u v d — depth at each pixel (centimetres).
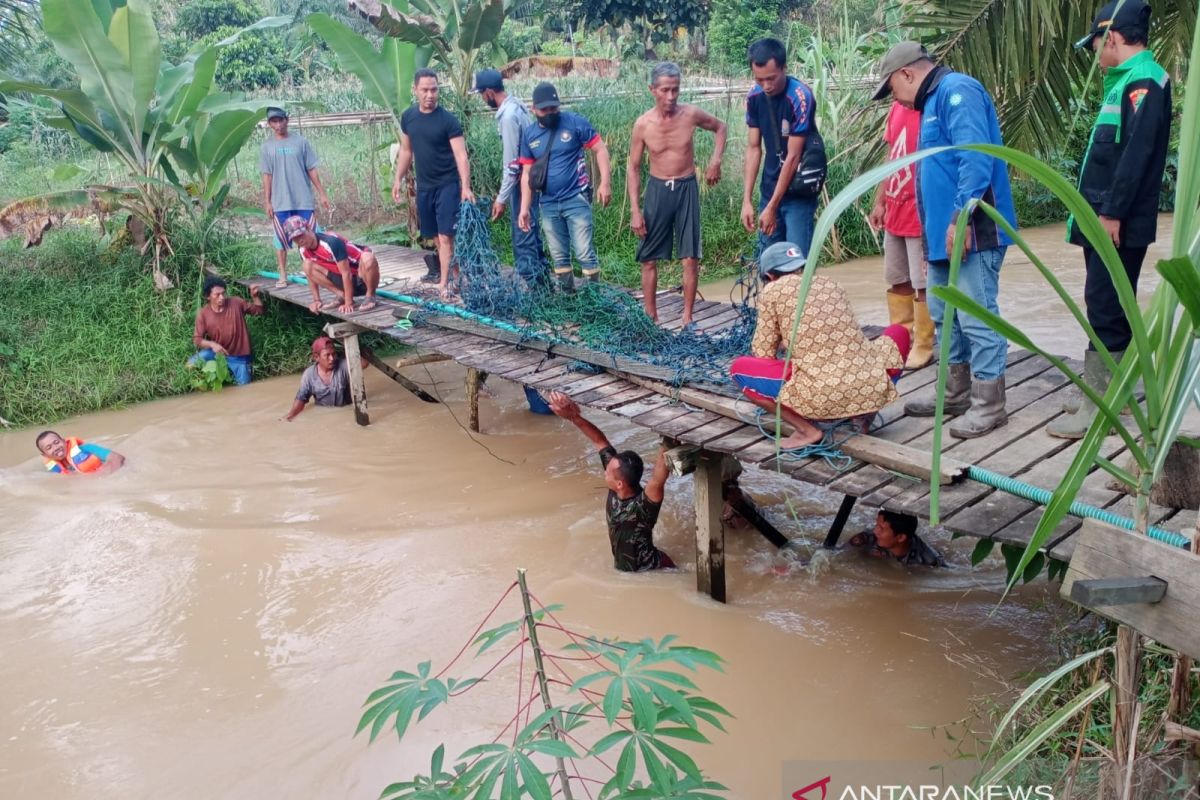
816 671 470
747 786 396
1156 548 228
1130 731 247
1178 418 215
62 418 934
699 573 543
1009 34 579
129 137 1033
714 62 2136
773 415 512
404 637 525
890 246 582
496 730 437
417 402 920
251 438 848
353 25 2286
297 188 1001
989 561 568
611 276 1237
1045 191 1494
